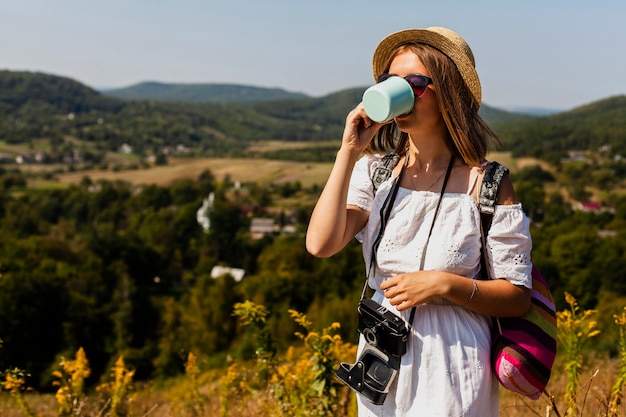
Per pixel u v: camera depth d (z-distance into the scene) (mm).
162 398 8070
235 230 100500
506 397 4406
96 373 34938
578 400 3643
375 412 1831
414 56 1794
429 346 1747
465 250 1752
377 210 1894
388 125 1998
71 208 109688
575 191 122062
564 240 48500
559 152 152375
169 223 93812
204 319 39562
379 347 1786
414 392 1753
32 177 163750
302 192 151000
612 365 5004
